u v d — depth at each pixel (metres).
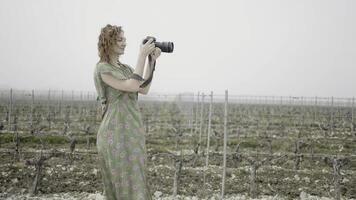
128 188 3.44
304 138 22.69
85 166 12.17
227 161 13.45
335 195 8.97
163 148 17.56
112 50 3.57
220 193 9.16
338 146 19.80
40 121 29.66
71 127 26.83
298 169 12.59
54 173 10.84
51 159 13.30
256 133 26.05
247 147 19.14
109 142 3.46
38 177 8.87
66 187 9.37
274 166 13.12
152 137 22.17
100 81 3.53
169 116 39.50
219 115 43.81
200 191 9.26
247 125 32.12
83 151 15.09
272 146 19.09
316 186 10.35
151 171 11.45
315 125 34.50
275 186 10.17
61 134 21.84
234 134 25.05
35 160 8.97
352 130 27.61
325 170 12.73
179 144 19.20
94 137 19.77
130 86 3.37
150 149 16.83
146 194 3.49
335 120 40.12
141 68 3.39
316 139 22.89
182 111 35.84
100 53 3.60
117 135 3.46
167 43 3.63
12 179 10.15
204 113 35.81
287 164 13.51
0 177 10.29
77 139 19.14
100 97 3.60
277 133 26.36
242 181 10.55
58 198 8.40
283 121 37.25
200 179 10.53
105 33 3.54
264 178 10.99
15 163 12.41
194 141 20.11
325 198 9.03
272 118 42.75
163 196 8.85
